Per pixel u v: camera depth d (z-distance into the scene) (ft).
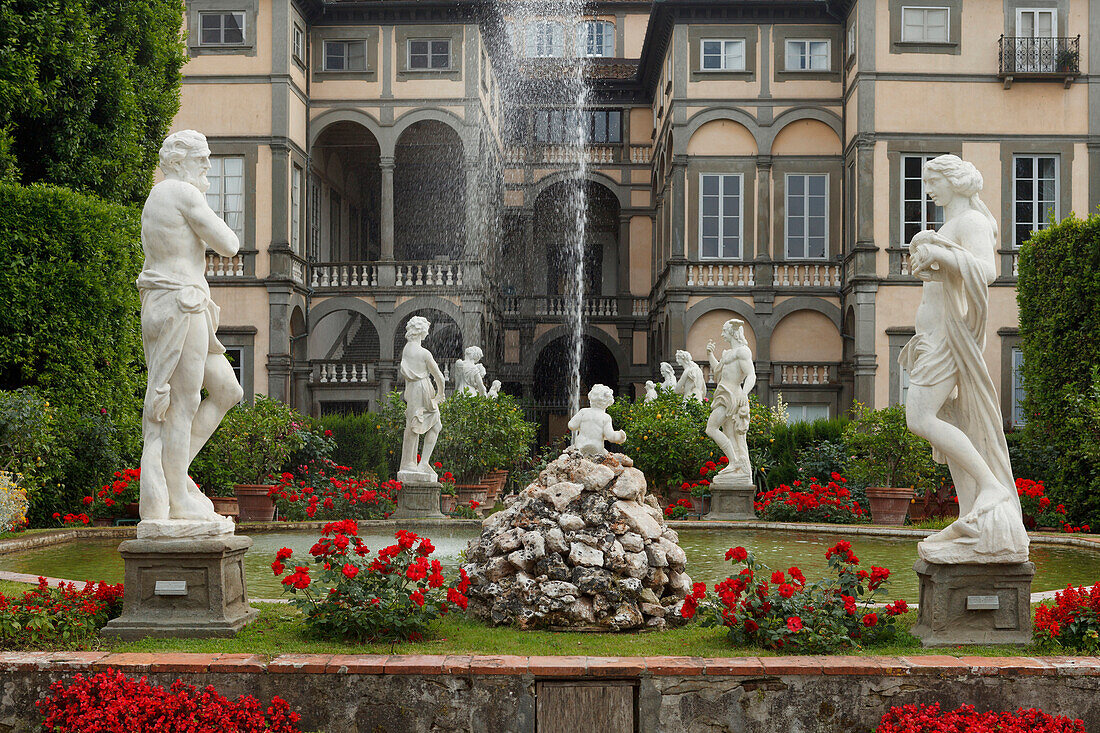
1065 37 99.14
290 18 104.06
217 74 103.71
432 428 48.88
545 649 17.12
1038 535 37.32
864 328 99.30
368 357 113.50
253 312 103.19
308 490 47.01
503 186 133.59
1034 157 99.60
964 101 99.76
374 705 15.78
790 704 15.84
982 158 99.66
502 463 62.64
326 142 121.49
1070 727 15.23
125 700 15.10
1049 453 51.83
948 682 15.96
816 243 109.91
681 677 15.78
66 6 50.24
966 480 18.97
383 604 17.67
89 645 17.49
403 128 109.50
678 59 110.32
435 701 15.75
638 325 134.31
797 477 59.93
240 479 48.42
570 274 140.97
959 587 18.13
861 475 49.70
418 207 132.98
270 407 51.24
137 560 18.47
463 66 108.99
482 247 111.04
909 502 47.57
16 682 15.81
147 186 57.47
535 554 19.25
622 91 135.95
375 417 63.46
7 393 39.09
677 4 108.88
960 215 19.17
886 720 15.47
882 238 99.81
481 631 18.53
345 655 16.44
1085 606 17.89
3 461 37.58
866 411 50.19
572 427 33.96
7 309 42.45
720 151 110.11
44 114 50.24
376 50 109.60
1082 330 49.75
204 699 15.40
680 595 19.89
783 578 17.79
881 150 100.01
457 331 116.78
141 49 56.65
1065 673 15.98
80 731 14.92
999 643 17.95
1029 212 99.40
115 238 46.34
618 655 16.72
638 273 135.44
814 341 108.58
